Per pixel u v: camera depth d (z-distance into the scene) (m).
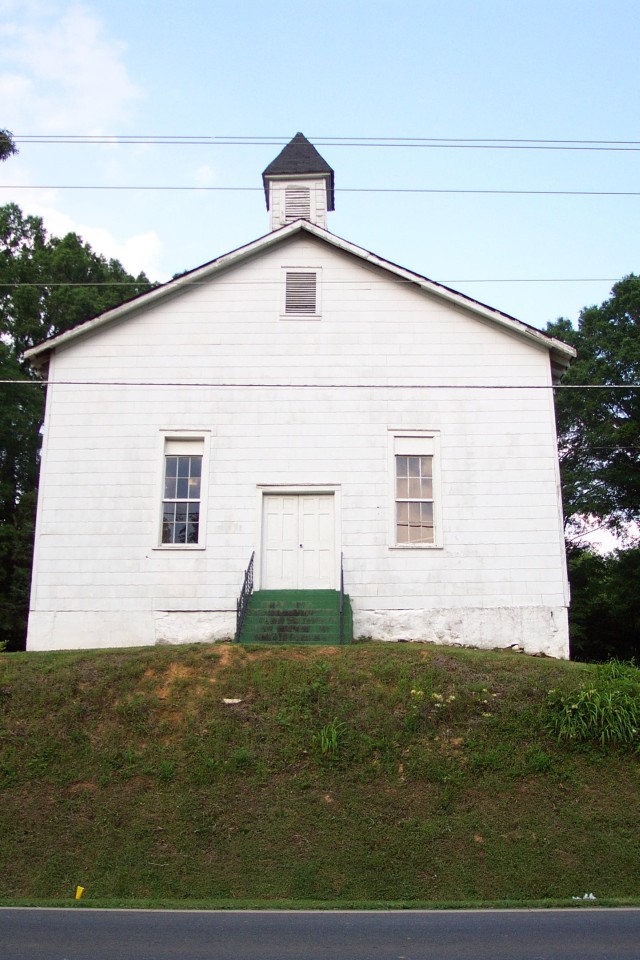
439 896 10.34
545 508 20.09
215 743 13.12
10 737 13.38
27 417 35.00
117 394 20.62
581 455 37.88
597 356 36.53
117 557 19.80
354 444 20.45
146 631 19.47
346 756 12.92
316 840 11.32
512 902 9.92
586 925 8.75
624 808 12.12
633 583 36.00
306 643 17.80
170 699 14.17
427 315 21.11
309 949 7.70
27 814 11.82
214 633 19.45
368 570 19.81
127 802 12.03
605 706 13.63
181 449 20.52
